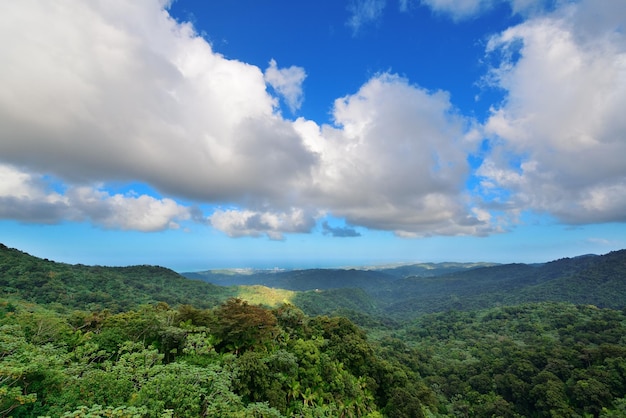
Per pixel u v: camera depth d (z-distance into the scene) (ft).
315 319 187.73
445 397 274.16
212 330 122.83
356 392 139.03
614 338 319.68
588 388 205.46
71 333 114.21
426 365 334.03
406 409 146.20
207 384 71.31
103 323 126.72
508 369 269.23
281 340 143.74
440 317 608.60
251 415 67.00
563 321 419.13
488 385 265.95
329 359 147.74
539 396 219.61
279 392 100.99
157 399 60.23
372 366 161.17
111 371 69.87
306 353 129.39
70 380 62.85
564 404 204.23
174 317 129.18
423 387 194.59
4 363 52.06
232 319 120.47
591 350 249.55
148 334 114.21
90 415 42.96
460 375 304.71
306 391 118.42
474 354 375.45
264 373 97.96
